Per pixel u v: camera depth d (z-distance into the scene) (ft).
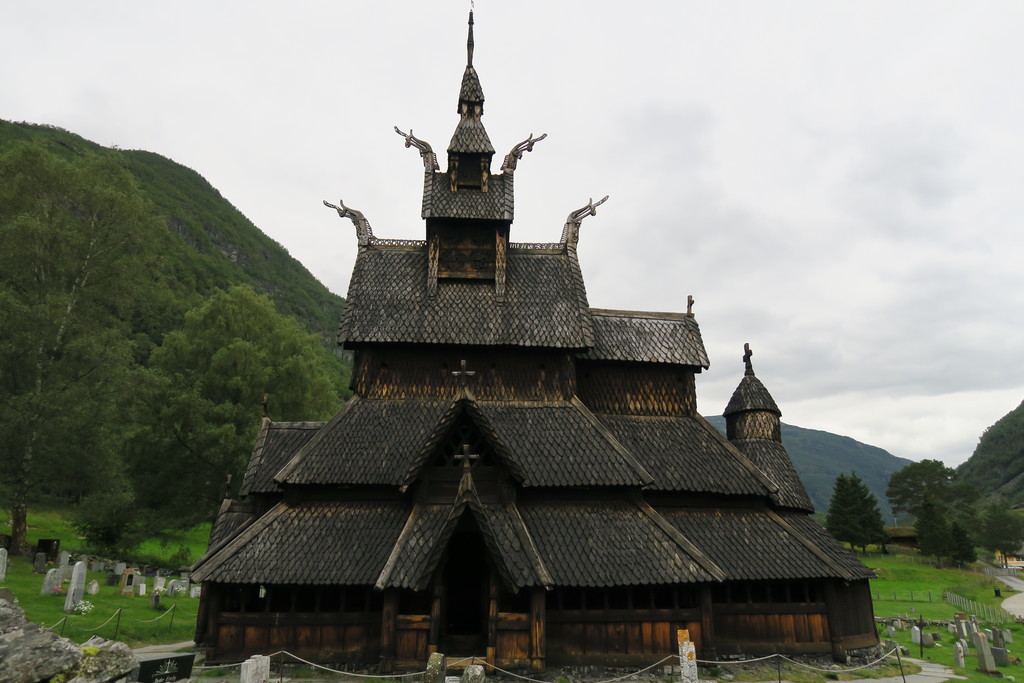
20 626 31.27
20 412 113.29
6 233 126.11
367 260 91.86
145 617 86.43
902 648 90.74
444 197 91.35
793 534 76.89
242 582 61.41
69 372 126.21
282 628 64.23
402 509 70.28
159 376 148.36
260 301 198.08
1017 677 79.30
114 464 128.47
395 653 59.98
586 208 99.81
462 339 81.87
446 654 64.13
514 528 64.28
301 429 83.56
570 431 77.77
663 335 93.71
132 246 145.89
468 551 77.82
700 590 67.41
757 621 72.23
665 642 65.87
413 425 77.41
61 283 135.03
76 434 119.34
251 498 81.20
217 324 186.19
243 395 174.60
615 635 65.51
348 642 64.18
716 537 74.59
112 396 131.23
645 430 85.66
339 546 65.87
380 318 83.51
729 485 78.23
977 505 601.21
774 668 69.82
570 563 64.85
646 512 71.72
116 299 143.02
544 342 82.79
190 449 163.63
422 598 63.82
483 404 81.20
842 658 71.97
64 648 30.35
